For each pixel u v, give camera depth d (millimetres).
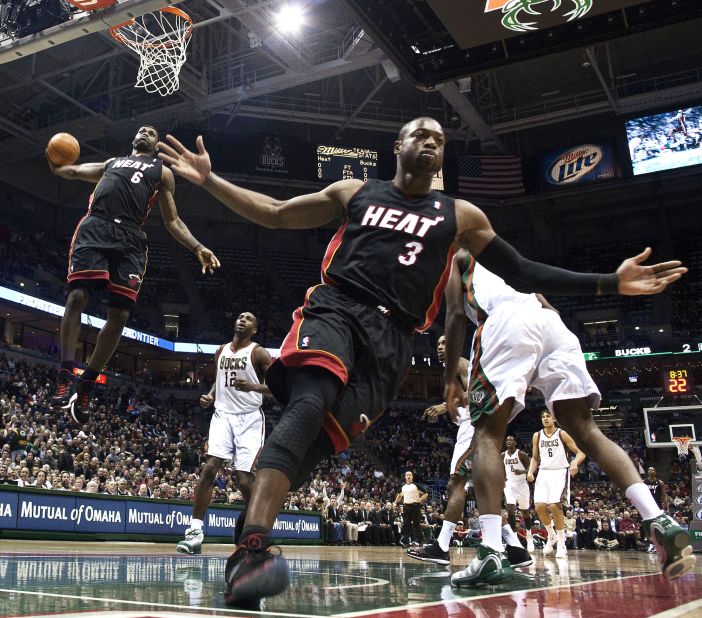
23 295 24688
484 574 2969
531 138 35625
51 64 23922
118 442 19375
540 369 3479
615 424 32906
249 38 23156
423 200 2555
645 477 23891
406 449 29906
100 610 1896
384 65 24547
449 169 32125
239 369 6004
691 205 36062
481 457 3299
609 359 33438
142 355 31609
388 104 33500
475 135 33500
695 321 33438
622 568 5191
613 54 29625
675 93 28938
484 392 3445
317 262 38031
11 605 1998
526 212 37656
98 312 28016
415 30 12734
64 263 31094
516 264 2596
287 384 2293
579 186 31406
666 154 30016
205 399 6180
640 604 2299
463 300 3842
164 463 19125
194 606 2049
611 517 19547
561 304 36938
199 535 5938
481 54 12898
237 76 27078
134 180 4598
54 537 9336
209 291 34438
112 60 25969
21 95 25734
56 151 4547
